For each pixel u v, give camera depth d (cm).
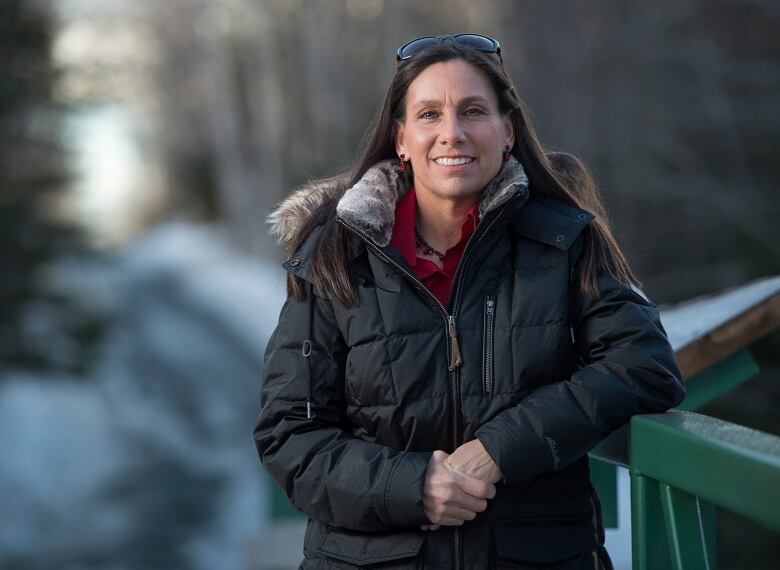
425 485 227
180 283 3747
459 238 250
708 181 1120
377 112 259
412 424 235
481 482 225
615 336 234
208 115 4794
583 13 1412
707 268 1096
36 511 1638
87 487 1772
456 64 246
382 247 237
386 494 228
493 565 230
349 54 3734
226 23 4475
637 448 219
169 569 1299
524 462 224
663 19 1262
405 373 235
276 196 4106
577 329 241
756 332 286
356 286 241
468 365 234
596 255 242
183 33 4631
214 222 5069
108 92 2169
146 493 1698
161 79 4978
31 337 1952
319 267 242
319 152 3662
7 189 1955
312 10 3750
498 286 239
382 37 3412
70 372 1998
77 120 2088
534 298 236
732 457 181
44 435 2000
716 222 1120
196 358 2758
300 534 520
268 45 4169
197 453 1973
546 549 231
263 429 249
